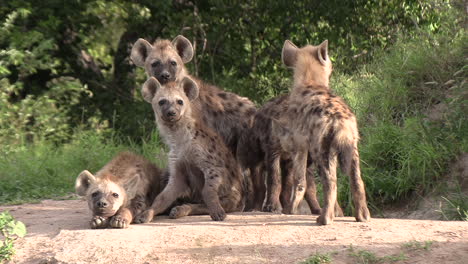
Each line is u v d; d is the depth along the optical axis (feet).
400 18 62.39
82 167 47.16
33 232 28.27
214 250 23.91
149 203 33.06
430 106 41.50
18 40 61.82
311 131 27.76
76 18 66.59
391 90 43.09
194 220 30.48
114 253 24.29
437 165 37.37
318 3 62.44
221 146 32.94
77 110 64.39
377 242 24.00
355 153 27.27
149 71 39.04
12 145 52.26
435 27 54.75
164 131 32.19
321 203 38.06
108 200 28.81
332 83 49.06
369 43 62.39
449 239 24.16
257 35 67.31
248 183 36.29
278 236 25.39
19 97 65.77
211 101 36.04
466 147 36.86
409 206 36.99
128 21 69.05
